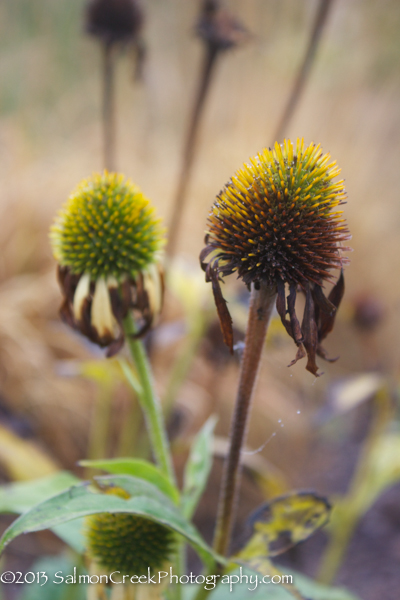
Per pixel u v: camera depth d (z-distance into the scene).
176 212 0.46
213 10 0.44
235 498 0.31
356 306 0.71
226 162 0.81
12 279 0.69
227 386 0.61
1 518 0.52
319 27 0.43
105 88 0.46
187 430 0.56
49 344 0.62
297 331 0.29
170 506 0.30
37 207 0.73
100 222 0.33
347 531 0.47
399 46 1.03
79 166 0.82
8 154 0.83
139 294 0.33
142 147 0.93
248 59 0.97
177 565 0.33
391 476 0.46
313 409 0.68
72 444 0.57
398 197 0.99
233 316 0.47
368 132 1.01
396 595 0.51
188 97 1.02
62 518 0.29
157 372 0.62
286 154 0.29
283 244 0.29
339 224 0.30
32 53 1.02
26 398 0.56
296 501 0.32
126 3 0.44
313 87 1.00
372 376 0.48
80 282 0.32
